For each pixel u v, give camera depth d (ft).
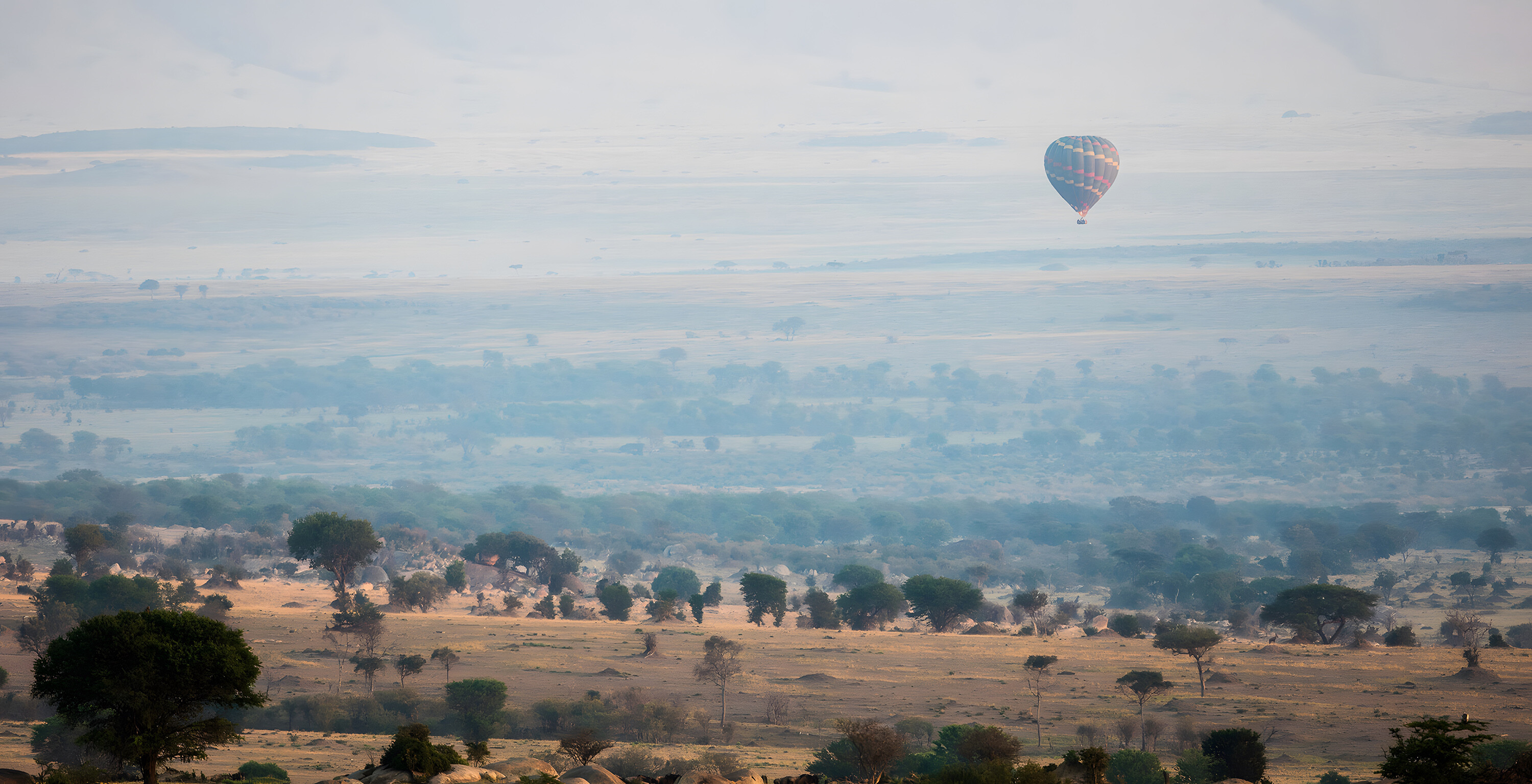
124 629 461.78
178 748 482.28
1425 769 449.89
